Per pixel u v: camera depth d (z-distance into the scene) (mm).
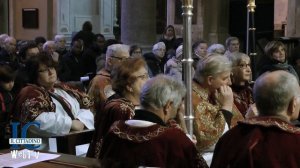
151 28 13602
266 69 6652
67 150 4262
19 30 19266
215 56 4434
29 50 8695
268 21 16484
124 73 4156
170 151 3285
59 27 18625
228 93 4344
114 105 4031
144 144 3281
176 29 16391
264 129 3102
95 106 5973
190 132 3994
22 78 5465
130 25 13438
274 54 6766
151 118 3377
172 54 9695
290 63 8852
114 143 3352
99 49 11445
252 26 6090
